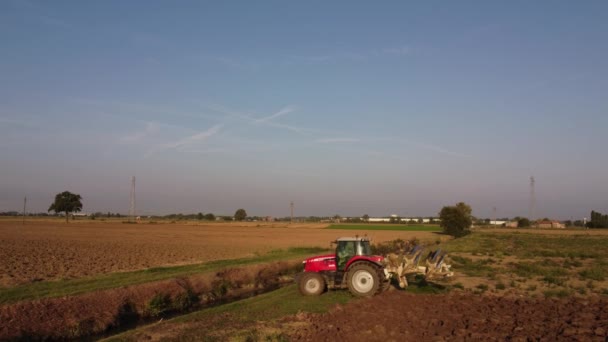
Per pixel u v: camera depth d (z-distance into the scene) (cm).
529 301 1719
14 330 1374
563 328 1259
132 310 1762
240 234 7669
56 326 1471
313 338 1184
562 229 12300
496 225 15750
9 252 3494
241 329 1305
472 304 1647
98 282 2012
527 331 1238
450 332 1245
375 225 14038
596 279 2355
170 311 1866
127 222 13350
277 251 4078
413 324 1338
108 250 3922
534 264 3111
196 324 1372
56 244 4450
